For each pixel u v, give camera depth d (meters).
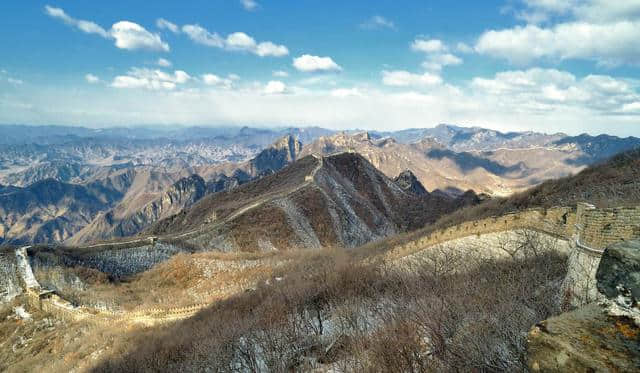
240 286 49.09
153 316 40.53
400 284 22.83
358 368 13.67
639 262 4.99
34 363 36.25
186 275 58.91
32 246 63.81
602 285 5.47
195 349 23.11
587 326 5.07
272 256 64.12
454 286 16.12
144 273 64.62
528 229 23.88
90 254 68.62
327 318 23.97
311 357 19.42
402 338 12.79
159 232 148.00
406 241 41.16
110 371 26.12
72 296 50.84
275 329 22.14
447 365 10.72
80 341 37.09
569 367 4.69
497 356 9.63
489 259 24.05
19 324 46.03
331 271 31.70
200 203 151.88
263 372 19.67
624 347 4.55
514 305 11.47
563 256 19.09
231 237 90.56
